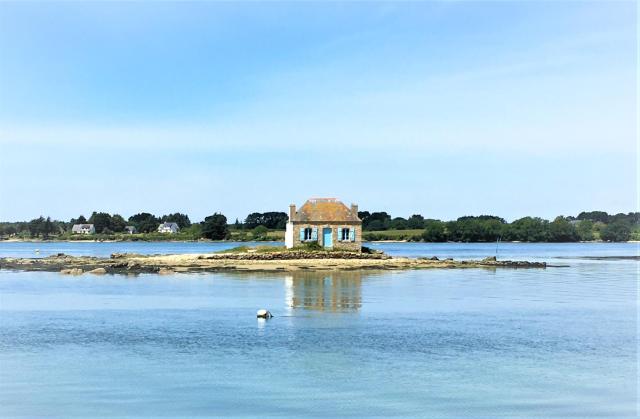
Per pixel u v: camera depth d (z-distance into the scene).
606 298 55.78
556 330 39.97
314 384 27.94
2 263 88.38
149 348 34.25
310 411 24.61
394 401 25.78
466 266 92.50
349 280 69.19
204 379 28.53
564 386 27.86
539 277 77.75
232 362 31.34
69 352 33.31
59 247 198.62
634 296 57.12
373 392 26.86
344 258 89.69
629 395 26.69
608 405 25.53
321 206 92.88
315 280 68.56
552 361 32.03
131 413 24.31
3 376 28.91
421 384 28.05
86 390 26.97
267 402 25.59
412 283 67.19
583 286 66.62
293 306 48.91
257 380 28.42
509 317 44.78
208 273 76.38
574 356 33.09
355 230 92.38
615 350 34.50
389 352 33.62
